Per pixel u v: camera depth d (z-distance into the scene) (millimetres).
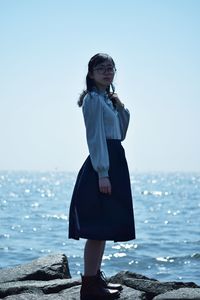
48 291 5465
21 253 19828
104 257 18875
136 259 18453
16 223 34344
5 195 82375
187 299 4777
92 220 4445
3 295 5535
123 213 4449
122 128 4785
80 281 5613
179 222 35656
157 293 5309
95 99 4469
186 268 16578
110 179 4465
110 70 4613
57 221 35875
